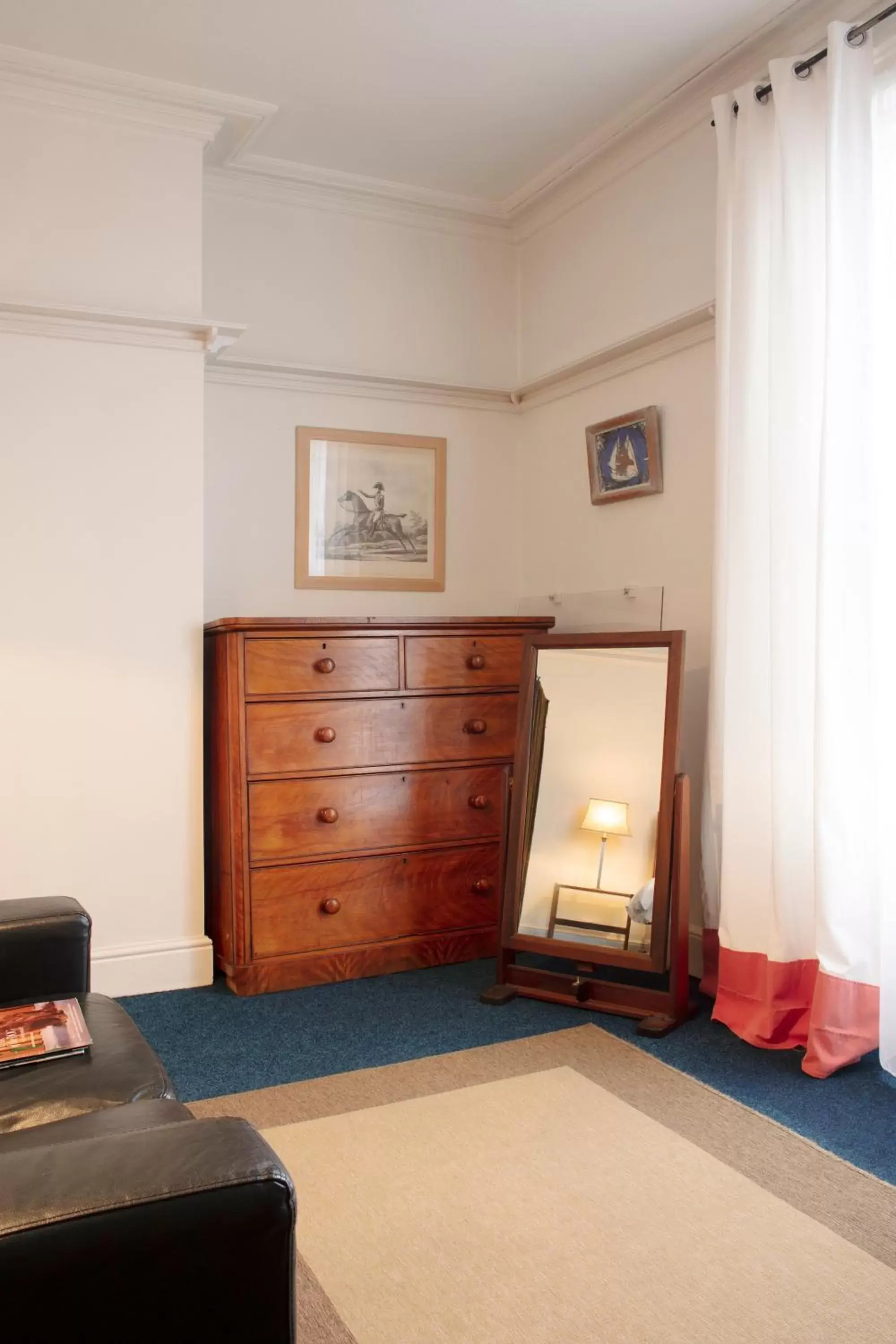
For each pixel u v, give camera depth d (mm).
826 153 2672
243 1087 2564
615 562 3828
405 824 3512
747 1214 1978
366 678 3441
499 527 4375
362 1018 3049
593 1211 1989
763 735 2881
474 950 3631
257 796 3295
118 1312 967
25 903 2129
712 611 3330
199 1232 992
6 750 3150
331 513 4020
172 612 3350
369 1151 2229
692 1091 2525
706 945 3164
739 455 2906
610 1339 1623
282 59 3115
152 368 3322
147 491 3316
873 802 2561
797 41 2945
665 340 3535
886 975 2525
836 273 2602
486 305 4328
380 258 4105
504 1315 1682
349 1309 1700
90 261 3242
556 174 3854
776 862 2750
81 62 3105
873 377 2578
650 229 3613
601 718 3219
